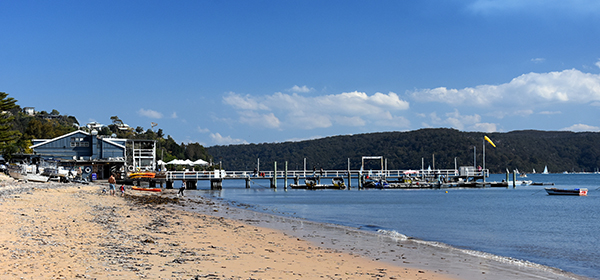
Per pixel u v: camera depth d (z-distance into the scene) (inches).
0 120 2460.6
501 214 1560.0
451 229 1141.1
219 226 936.3
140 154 2827.3
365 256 674.2
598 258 776.9
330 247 751.7
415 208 1770.4
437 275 564.1
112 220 847.1
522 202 2177.7
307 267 557.3
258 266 537.6
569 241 966.4
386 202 2075.5
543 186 4183.1
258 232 888.9
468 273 586.6
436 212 1604.3
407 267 604.7
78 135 2719.0
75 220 780.6
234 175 2933.1
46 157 2568.9
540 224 1273.4
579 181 6328.7
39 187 1534.2
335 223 1195.3
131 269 455.2
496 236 1029.2
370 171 3361.2
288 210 1567.4
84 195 1435.8
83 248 540.7
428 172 3476.9
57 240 572.1
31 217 758.5
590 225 1257.4
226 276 464.8
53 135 4849.9
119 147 2763.3
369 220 1305.4
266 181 5172.2
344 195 2576.3
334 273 534.3
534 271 618.2
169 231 786.2
